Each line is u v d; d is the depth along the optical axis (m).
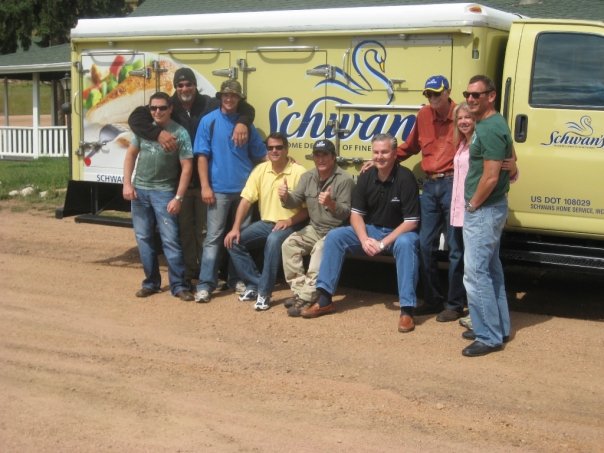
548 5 12.69
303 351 6.34
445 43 7.22
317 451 4.68
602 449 4.79
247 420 5.10
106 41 8.98
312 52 7.85
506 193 6.26
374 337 6.66
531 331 6.82
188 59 8.52
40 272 8.77
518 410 5.30
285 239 7.34
